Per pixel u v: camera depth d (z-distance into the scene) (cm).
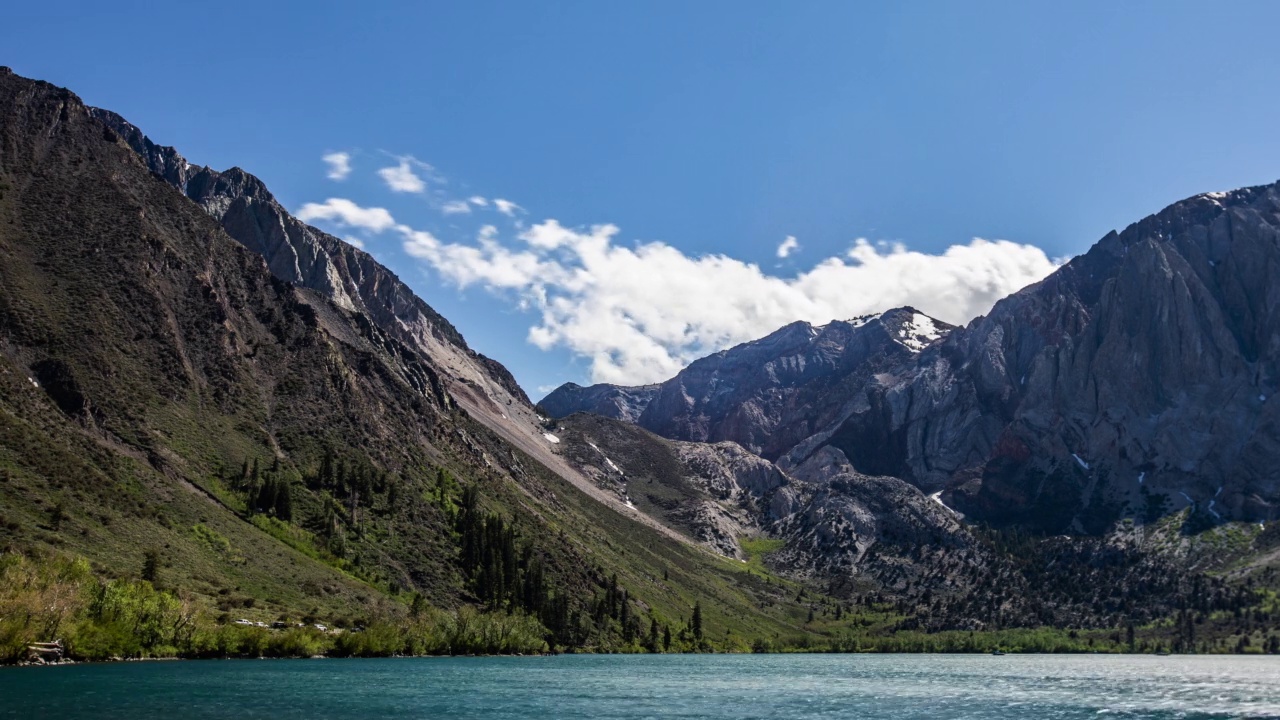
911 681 19625
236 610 18262
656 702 14562
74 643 14838
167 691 12575
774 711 13800
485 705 13312
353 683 14962
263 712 11350
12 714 10369
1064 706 14712
